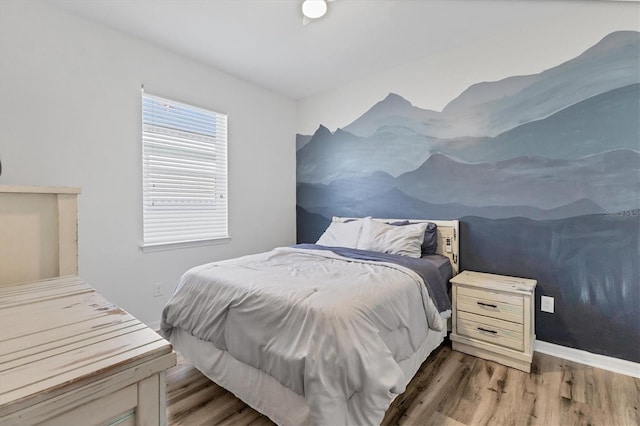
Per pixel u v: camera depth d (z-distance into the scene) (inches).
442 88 106.7
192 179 113.3
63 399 16.6
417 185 114.0
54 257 41.3
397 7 82.0
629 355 75.3
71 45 83.7
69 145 84.0
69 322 24.8
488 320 81.2
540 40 87.4
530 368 76.0
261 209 138.6
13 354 19.3
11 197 38.0
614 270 77.6
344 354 45.8
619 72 76.4
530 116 89.4
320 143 145.6
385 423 57.3
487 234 97.8
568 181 83.7
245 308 59.0
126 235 95.3
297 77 127.3
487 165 97.7
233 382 61.0
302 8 80.4
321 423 43.2
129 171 95.7
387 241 101.3
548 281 86.8
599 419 58.7
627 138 75.7
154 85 100.8
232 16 85.9
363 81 128.6
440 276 86.4
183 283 74.7
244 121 130.0
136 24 89.5
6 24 74.2
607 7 77.4
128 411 19.7
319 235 147.4
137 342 21.5
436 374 74.4
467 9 82.8
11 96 75.2
